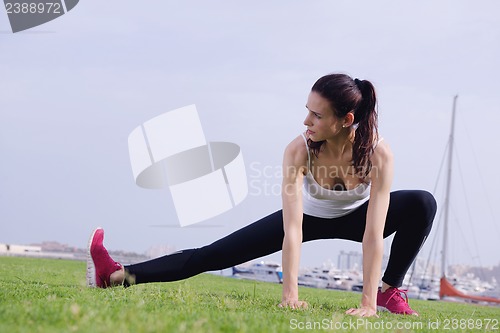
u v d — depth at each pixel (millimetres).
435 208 3859
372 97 3291
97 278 4031
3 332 1881
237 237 4016
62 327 2010
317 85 3256
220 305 3158
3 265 6672
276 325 2350
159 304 2955
